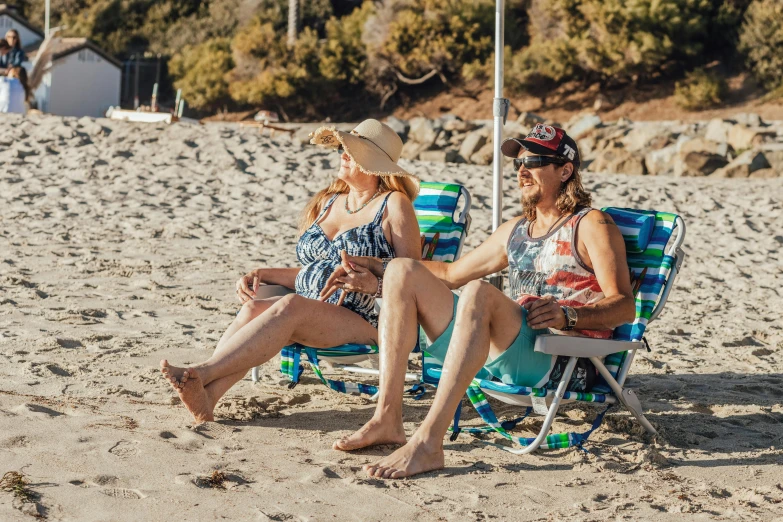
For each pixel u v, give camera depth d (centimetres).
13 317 496
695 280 771
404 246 366
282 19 4559
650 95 3556
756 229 1047
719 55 3650
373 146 377
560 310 305
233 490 262
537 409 315
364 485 272
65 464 274
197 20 4753
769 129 2031
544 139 334
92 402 346
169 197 1027
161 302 567
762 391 430
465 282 366
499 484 281
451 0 3738
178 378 312
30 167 1134
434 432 291
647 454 313
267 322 327
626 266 324
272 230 898
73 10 4894
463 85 3897
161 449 292
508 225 356
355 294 352
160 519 238
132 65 4488
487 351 295
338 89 4012
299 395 377
